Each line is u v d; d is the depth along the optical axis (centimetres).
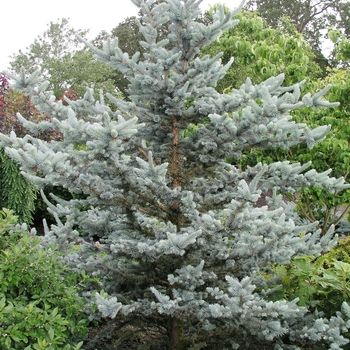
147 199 310
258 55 612
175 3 293
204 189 333
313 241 310
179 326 341
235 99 292
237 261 310
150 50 310
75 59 2491
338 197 552
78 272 332
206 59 307
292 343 338
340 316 324
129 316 327
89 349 343
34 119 852
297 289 360
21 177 729
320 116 555
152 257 301
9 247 311
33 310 269
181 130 343
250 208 298
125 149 309
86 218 344
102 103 347
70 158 304
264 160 557
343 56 598
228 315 269
